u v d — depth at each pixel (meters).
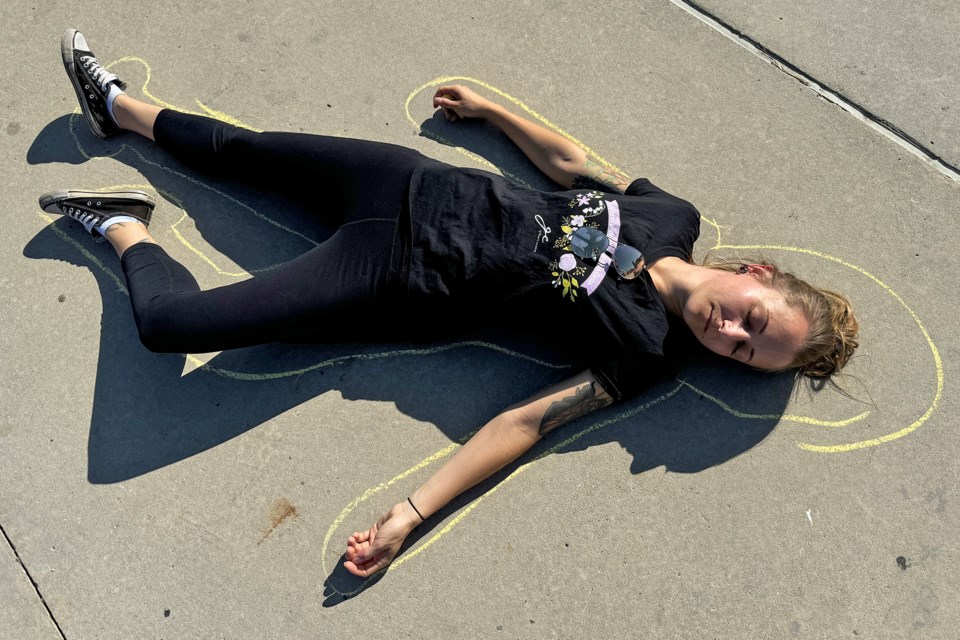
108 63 3.16
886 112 3.09
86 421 2.75
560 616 2.60
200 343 2.52
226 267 2.94
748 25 3.21
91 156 3.05
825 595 2.62
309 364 2.82
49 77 3.13
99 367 2.80
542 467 2.73
